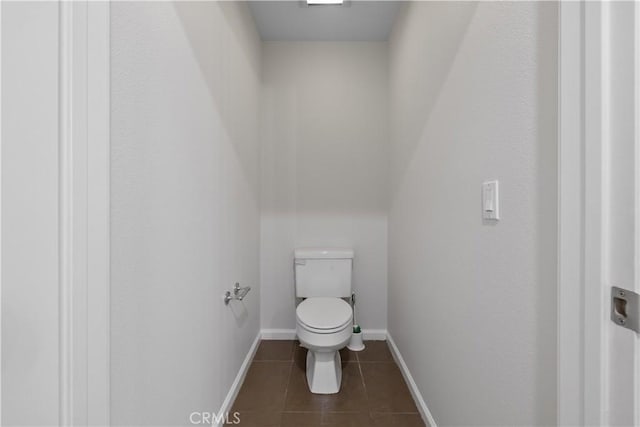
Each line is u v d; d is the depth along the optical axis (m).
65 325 0.55
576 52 0.53
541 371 0.69
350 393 1.74
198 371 1.19
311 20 2.18
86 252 0.59
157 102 0.89
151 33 0.86
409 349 1.81
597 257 0.49
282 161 2.45
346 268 2.27
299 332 1.74
